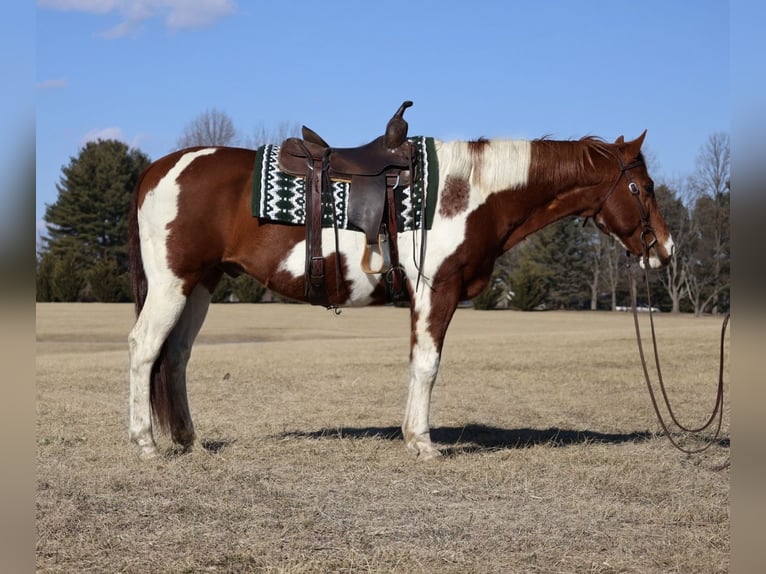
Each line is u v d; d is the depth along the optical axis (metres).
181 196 6.02
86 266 52.50
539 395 10.59
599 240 56.44
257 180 6.06
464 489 5.45
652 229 6.64
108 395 10.54
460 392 10.92
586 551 4.26
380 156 6.16
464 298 6.41
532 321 39.50
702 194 51.44
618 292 60.69
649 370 13.51
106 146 53.88
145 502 5.04
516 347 18.70
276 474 5.80
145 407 6.12
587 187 6.60
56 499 5.06
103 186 53.12
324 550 4.23
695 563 4.05
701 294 52.38
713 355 15.94
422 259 6.07
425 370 6.18
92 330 31.19
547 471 5.97
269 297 53.19
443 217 6.13
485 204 6.30
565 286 57.03
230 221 6.10
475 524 4.70
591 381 12.05
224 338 29.08
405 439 6.32
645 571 3.97
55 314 39.03
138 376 6.09
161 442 6.85
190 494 5.23
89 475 5.68
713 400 10.02
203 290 6.48
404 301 6.43
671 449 6.85
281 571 3.85
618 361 15.03
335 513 4.88
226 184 6.07
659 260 6.68
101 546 4.24
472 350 17.89
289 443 6.89
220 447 6.72
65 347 24.25
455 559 4.11
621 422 8.48
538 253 57.84
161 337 6.09
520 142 6.53
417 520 4.77
